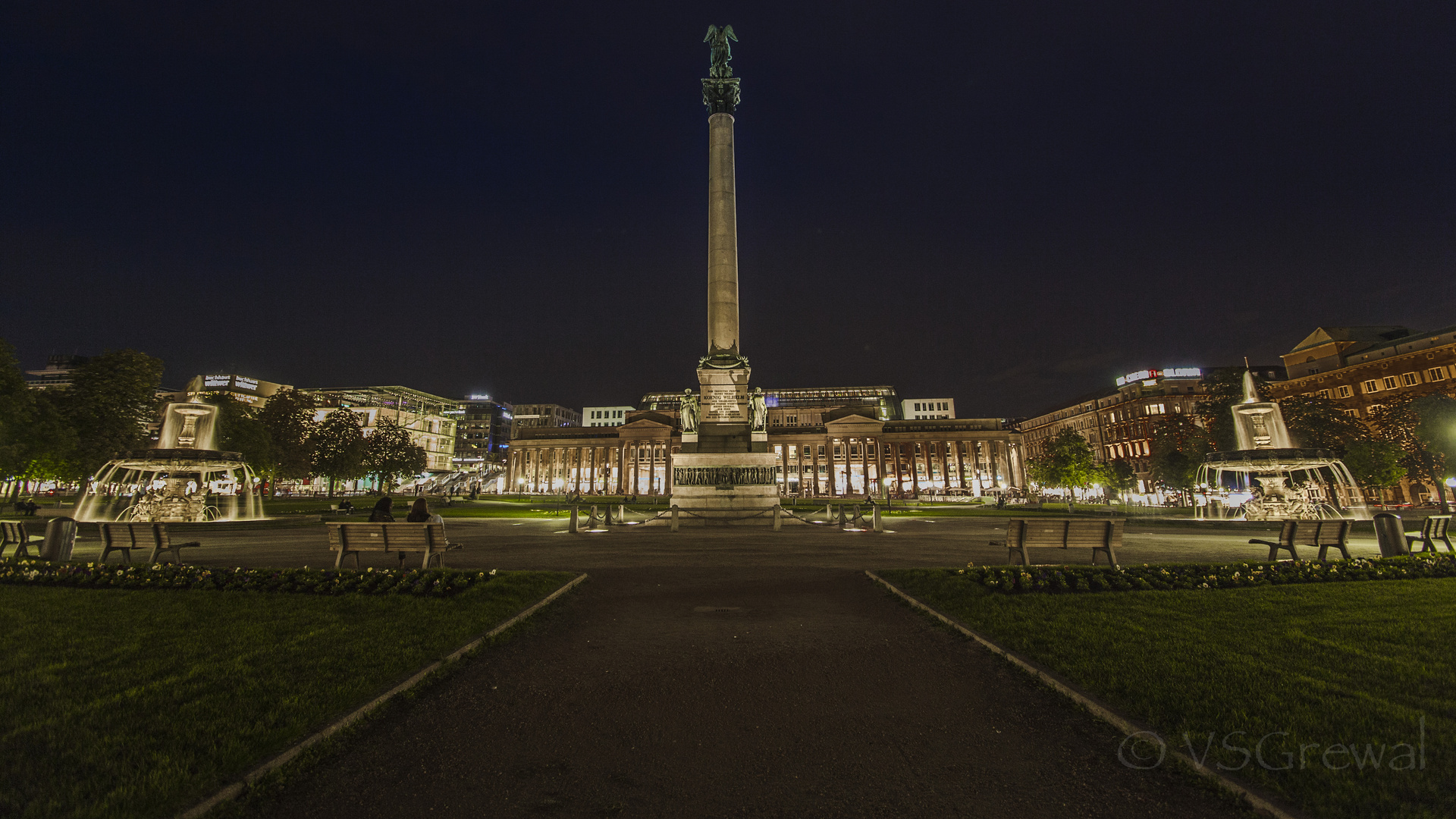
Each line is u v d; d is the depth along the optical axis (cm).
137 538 1402
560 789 470
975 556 1758
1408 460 5359
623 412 18675
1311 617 895
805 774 496
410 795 458
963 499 11294
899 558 1708
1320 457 2792
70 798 418
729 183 3722
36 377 12719
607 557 1748
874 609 1052
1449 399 5422
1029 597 1041
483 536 2434
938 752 532
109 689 605
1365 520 2697
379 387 17025
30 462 4081
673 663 766
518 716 601
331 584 1091
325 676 648
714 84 3872
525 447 13975
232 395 6034
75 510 2642
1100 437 13650
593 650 818
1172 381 12631
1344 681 635
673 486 3186
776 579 1349
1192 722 542
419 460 9825
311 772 482
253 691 604
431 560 1340
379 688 627
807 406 16562
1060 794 462
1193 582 1134
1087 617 902
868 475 12950
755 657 786
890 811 441
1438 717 543
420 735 555
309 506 5044
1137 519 3216
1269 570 1227
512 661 760
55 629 815
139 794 423
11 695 584
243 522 2570
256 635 796
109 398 4475
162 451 2581
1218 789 451
